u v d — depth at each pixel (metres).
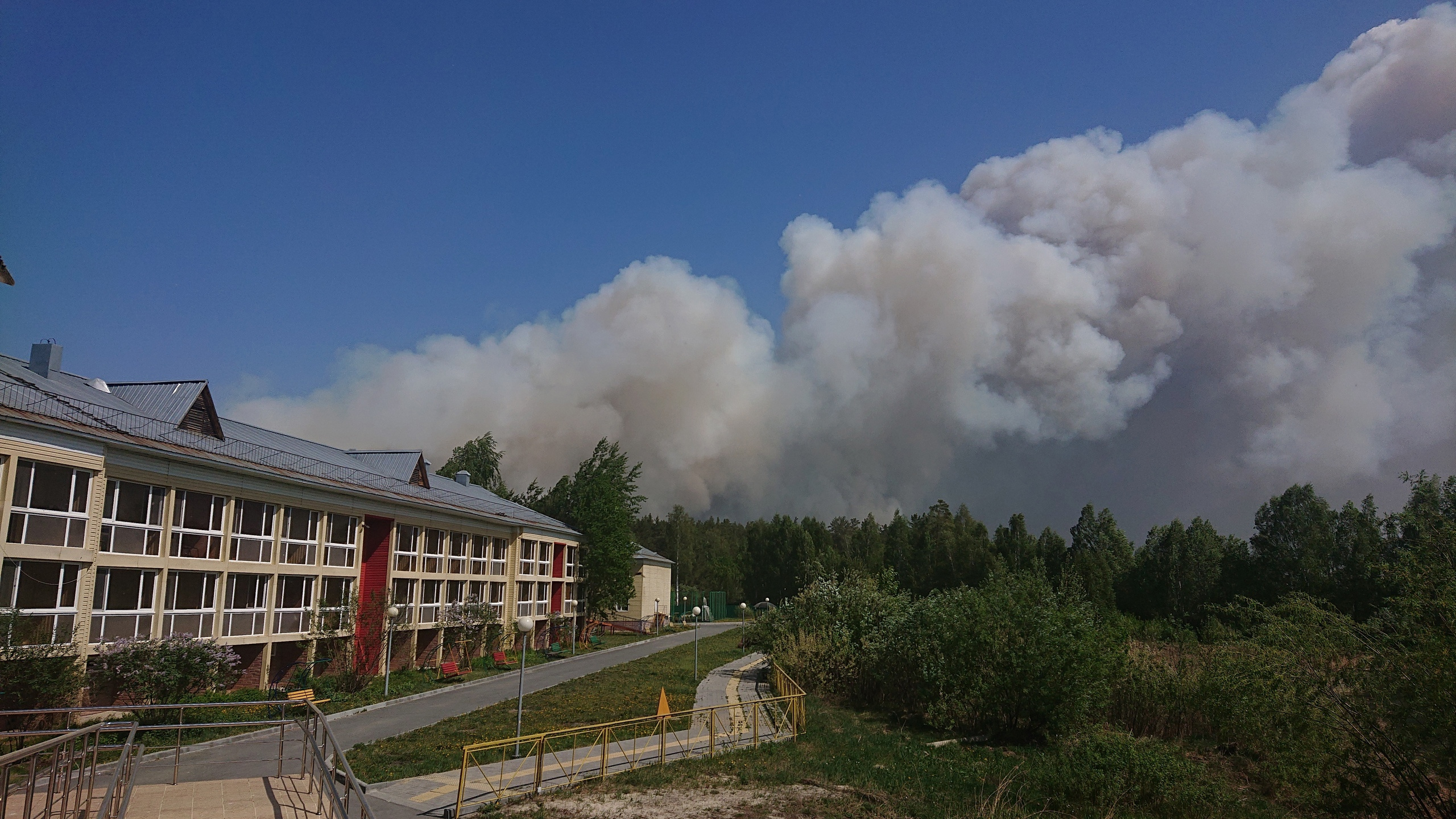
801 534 99.62
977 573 78.19
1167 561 58.59
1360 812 13.02
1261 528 54.94
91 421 20.91
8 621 17.38
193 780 14.08
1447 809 11.91
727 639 58.03
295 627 27.66
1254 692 16.72
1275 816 14.05
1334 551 50.31
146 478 22.19
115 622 21.12
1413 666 11.55
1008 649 20.75
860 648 28.28
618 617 68.44
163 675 20.23
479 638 38.81
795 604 34.28
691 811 12.84
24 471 18.92
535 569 47.34
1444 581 11.39
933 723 21.72
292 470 28.19
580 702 26.19
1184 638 23.89
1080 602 21.89
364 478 33.34
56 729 10.78
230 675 22.92
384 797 13.50
